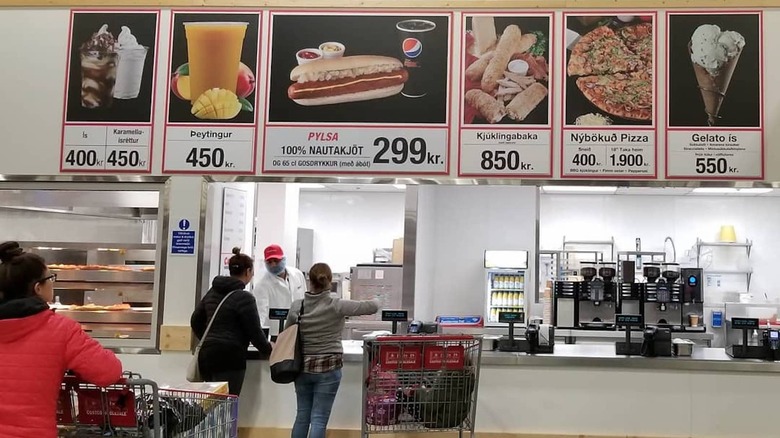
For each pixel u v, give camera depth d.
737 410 4.36
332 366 3.98
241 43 4.86
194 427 2.67
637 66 4.68
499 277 6.97
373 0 4.84
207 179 4.80
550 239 9.04
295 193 7.10
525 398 4.48
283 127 4.79
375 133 4.76
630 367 4.43
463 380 3.66
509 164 4.69
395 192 9.55
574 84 4.71
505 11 4.78
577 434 4.43
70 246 4.96
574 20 4.74
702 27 4.67
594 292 6.35
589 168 4.66
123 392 2.49
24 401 2.35
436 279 7.55
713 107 4.62
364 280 6.86
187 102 4.85
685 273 6.40
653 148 4.63
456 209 7.61
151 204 4.89
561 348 4.80
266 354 4.17
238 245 5.22
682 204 8.84
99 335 4.77
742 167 4.58
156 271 4.77
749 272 8.46
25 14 4.97
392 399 3.63
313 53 4.83
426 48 4.80
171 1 4.90
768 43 4.63
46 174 4.86
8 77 4.94
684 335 6.27
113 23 4.93
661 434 4.39
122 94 4.88
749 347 4.45
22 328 2.38
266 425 4.58
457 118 4.74
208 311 4.14
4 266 2.48
